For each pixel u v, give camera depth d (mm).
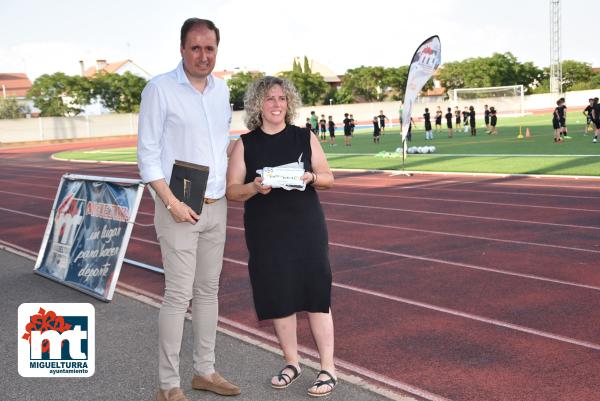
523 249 7719
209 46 3568
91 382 4121
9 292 6469
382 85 83875
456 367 4238
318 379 3848
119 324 5320
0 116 64812
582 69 93000
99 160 30141
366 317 5383
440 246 8109
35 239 10047
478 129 39562
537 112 60938
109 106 68250
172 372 3764
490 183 14195
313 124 38219
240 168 3834
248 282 6699
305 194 3814
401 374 4148
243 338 4852
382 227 9695
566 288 6020
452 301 5742
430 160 20453
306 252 3791
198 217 3605
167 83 3623
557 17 72062
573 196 11672
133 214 6180
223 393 3865
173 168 3635
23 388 4051
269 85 3777
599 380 3949
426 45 15680
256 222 3803
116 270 6070
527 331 4891
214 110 3742
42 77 65375
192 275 3750
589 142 23266
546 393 3791
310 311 3879
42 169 26844
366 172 18359
